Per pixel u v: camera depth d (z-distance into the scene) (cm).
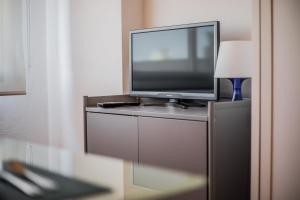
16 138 338
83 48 343
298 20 185
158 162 229
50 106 359
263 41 198
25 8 335
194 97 256
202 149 206
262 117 201
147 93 285
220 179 209
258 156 204
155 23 319
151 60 281
